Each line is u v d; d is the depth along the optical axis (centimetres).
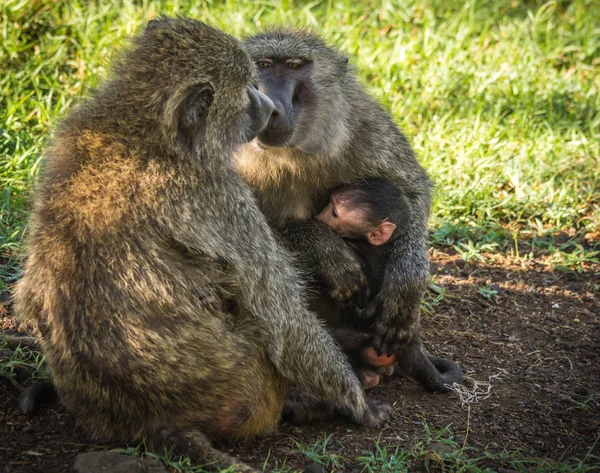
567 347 990
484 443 788
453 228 1243
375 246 912
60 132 738
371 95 965
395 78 1520
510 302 1090
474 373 930
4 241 1012
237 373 693
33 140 1220
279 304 738
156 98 712
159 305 669
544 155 1415
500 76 1591
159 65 723
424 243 916
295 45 877
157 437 683
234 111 740
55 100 1336
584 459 751
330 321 905
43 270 691
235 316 722
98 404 693
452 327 1030
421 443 760
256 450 732
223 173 727
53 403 778
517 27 1764
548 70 1647
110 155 698
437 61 1591
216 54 733
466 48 1669
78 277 675
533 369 943
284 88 862
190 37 734
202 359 678
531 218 1305
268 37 892
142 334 664
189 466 662
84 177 692
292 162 895
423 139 1404
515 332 1023
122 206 680
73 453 695
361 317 896
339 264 864
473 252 1180
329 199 926
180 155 704
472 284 1120
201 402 683
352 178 928
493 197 1322
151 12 1544
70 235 683
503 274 1162
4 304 922
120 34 1455
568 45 1744
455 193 1302
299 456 727
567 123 1504
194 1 1603
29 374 812
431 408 852
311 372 758
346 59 934
